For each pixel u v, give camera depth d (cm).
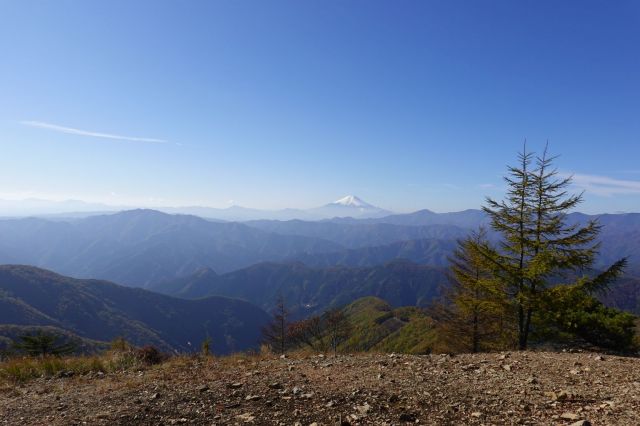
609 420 629
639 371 958
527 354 1256
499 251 1991
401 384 890
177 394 878
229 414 745
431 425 659
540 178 1856
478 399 775
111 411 780
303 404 783
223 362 1297
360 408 730
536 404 734
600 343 1989
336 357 1315
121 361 1346
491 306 2039
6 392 1024
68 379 1150
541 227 1842
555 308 1867
